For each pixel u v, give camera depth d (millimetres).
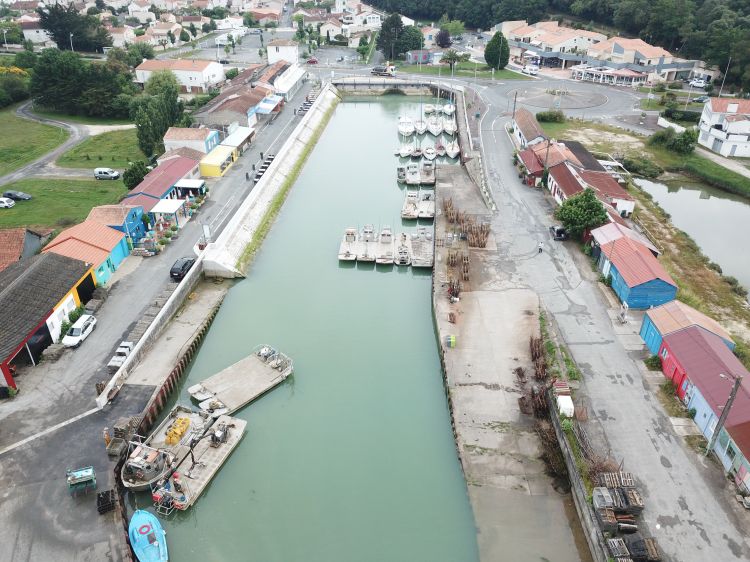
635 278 63469
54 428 48812
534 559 40344
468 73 178125
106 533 40719
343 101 164000
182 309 66812
